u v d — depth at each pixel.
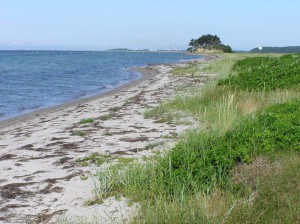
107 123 12.73
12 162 8.55
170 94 19.81
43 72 45.19
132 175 6.75
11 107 18.72
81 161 8.42
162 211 5.28
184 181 6.23
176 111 13.70
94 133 11.27
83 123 12.98
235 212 5.05
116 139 10.38
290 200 5.14
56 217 5.74
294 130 7.87
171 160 6.98
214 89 15.30
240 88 14.95
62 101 20.64
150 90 22.48
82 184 7.03
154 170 6.80
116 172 7.04
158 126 11.77
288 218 4.76
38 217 5.77
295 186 5.53
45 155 9.04
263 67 18.69
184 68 41.19
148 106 15.99
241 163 6.94
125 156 8.67
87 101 19.61
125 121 12.90
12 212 5.96
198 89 18.06
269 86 14.70
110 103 17.91
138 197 6.13
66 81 33.00
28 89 26.69
